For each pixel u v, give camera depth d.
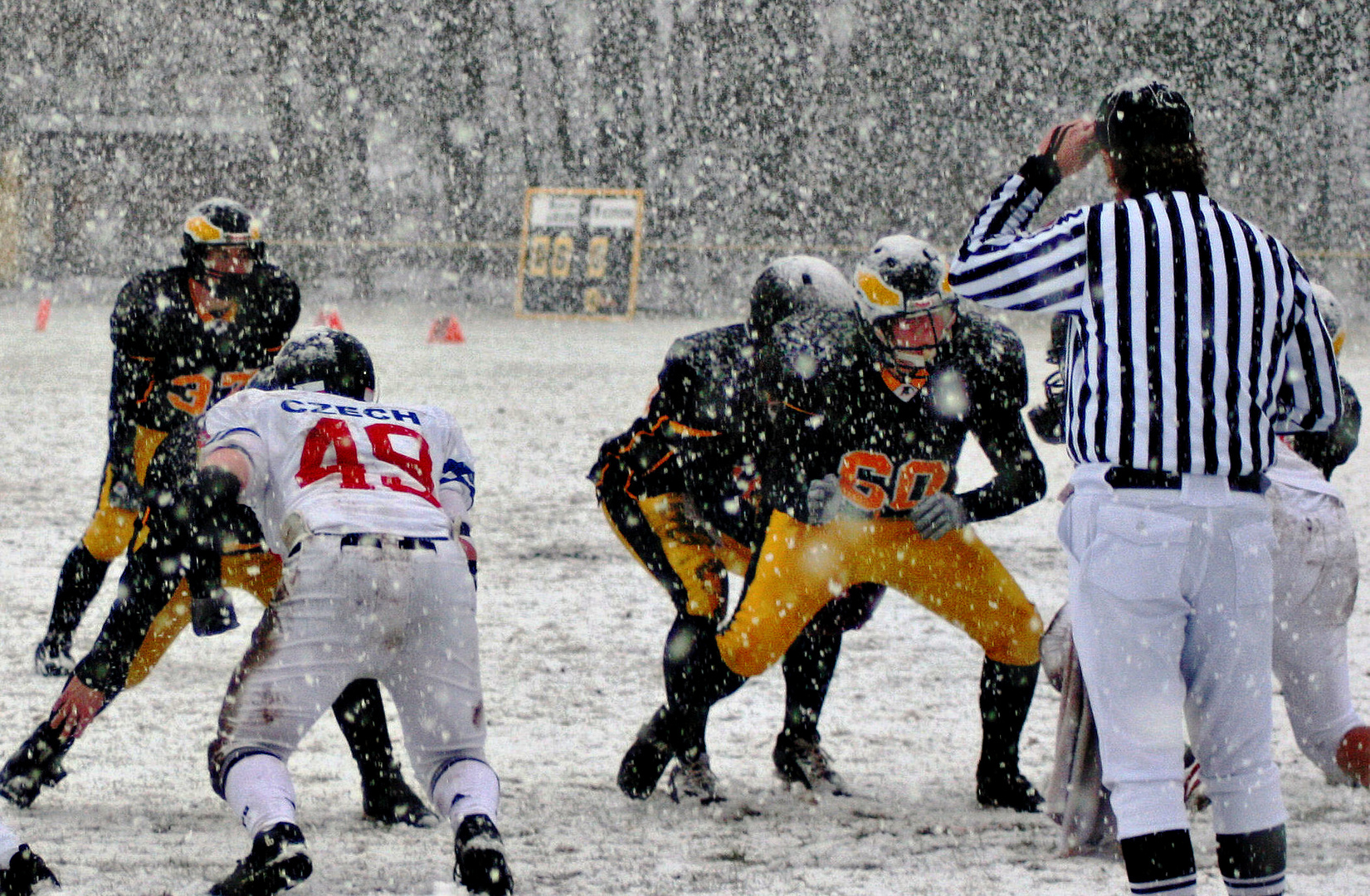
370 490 9.30
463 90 92.69
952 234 90.31
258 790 8.63
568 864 9.81
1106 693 8.20
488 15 92.00
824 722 13.91
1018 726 11.34
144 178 97.31
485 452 30.80
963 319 10.91
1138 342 8.00
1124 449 7.99
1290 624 10.89
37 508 23.69
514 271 93.19
